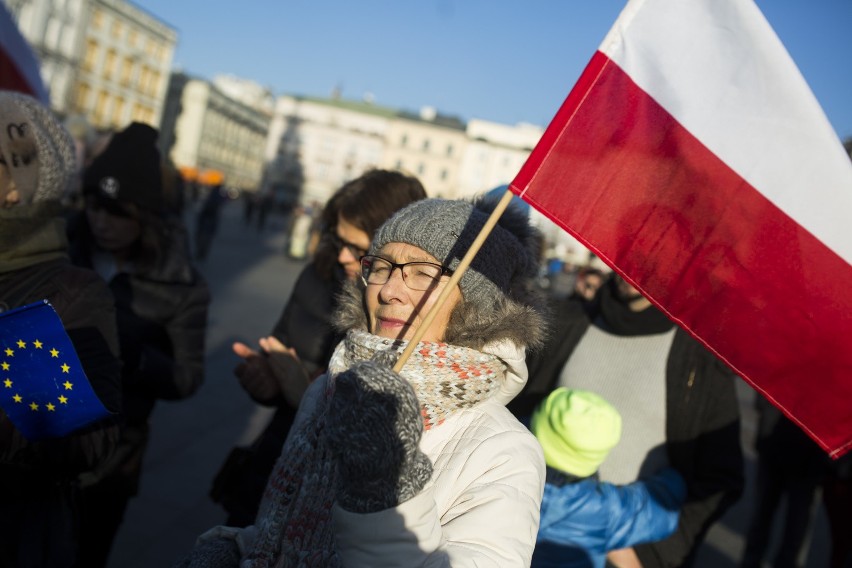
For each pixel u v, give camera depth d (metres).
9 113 1.70
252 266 16.27
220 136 80.31
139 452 2.62
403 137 79.56
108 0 53.97
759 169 1.59
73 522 1.82
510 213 1.64
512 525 1.22
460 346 1.41
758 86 1.58
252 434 5.25
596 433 2.09
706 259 1.61
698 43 1.60
